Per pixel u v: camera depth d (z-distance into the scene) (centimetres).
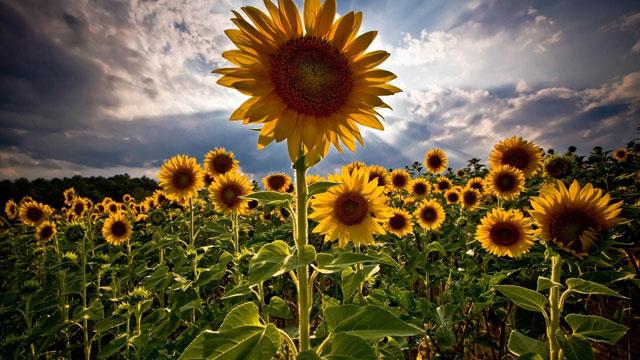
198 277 400
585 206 252
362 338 178
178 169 676
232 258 412
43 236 723
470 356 491
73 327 583
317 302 458
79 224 612
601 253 239
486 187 872
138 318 424
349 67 228
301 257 178
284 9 219
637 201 379
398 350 328
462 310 380
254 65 216
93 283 559
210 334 179
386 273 564
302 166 212
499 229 502
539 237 266
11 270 674
